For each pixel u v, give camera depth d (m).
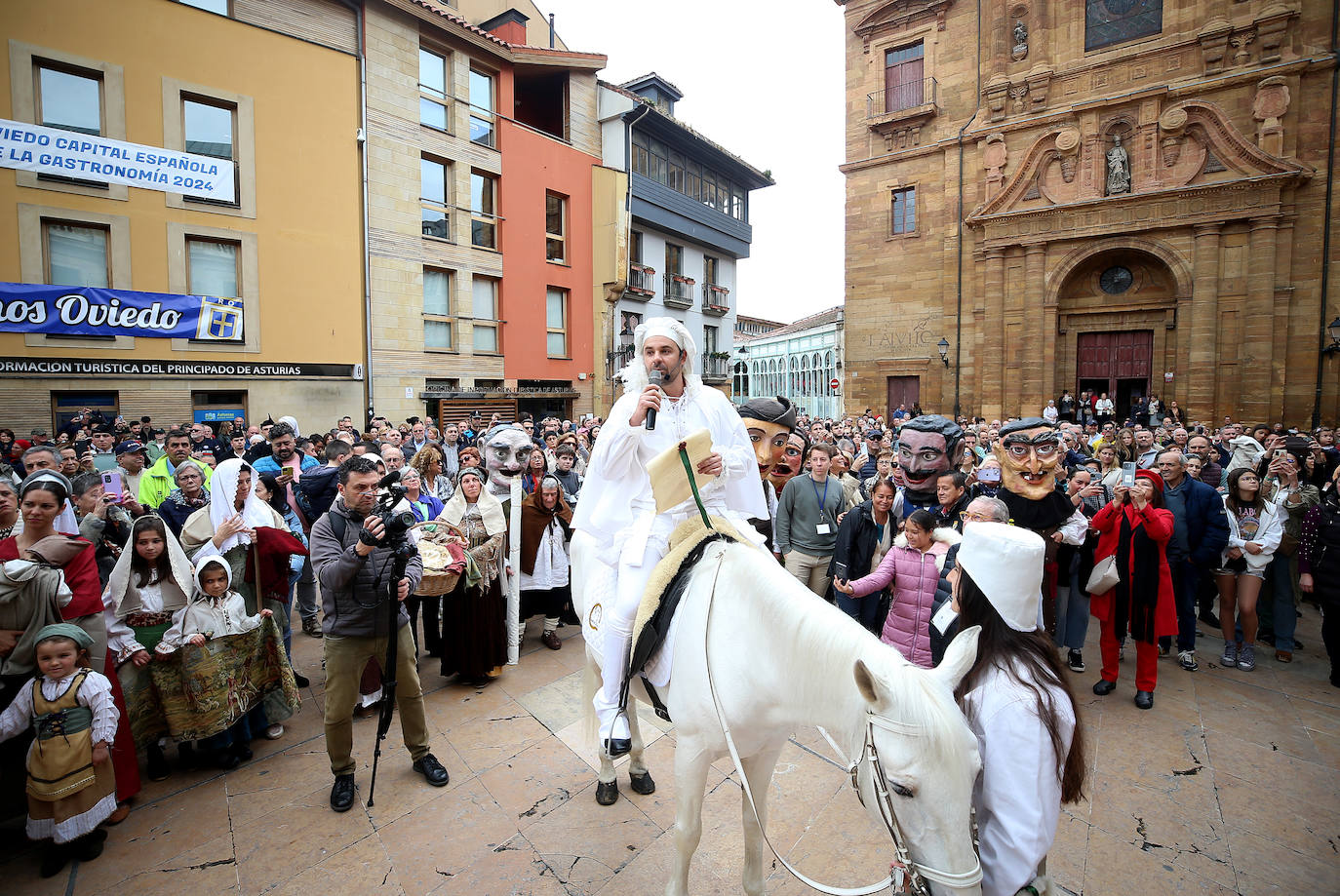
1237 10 17.11
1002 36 20.39
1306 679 5.34
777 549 5.86
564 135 19.70
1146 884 3.00
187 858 3.16
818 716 2.01
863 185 23.59
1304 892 2.96
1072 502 5.36
